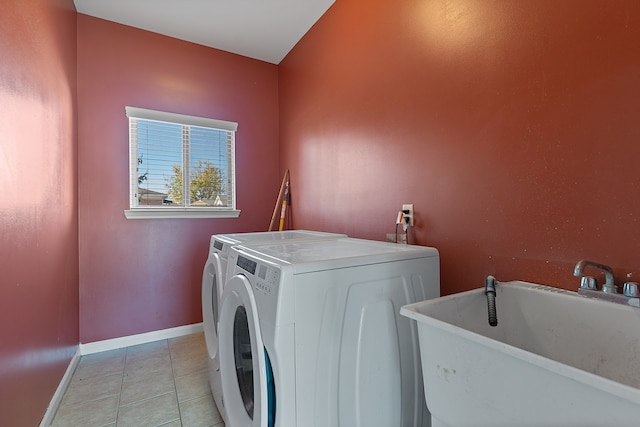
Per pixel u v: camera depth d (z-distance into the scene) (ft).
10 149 3.88
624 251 2.66
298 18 7.71
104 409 5.39
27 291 4.33
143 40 8.18
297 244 4.79
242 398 3.86
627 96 2.64
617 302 2.53
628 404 1.39
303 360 2.89
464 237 4.10
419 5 4.78
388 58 5.41
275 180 10.15
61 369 5.89
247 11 7.47
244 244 4.69
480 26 3.88
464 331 2.11
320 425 2.98
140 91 8.13
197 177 9.00
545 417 1.69
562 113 3.08
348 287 3.20
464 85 4.09
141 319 8.15
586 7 2.90
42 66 5.02
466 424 2.14
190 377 6.42
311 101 8.09
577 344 2.74
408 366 3.59
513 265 3.53
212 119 9.07
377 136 5.69
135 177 8.14
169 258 8.52
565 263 3.07
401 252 3.78
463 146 4.11
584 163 2.92
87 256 7.54
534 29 3.31
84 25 7.52
